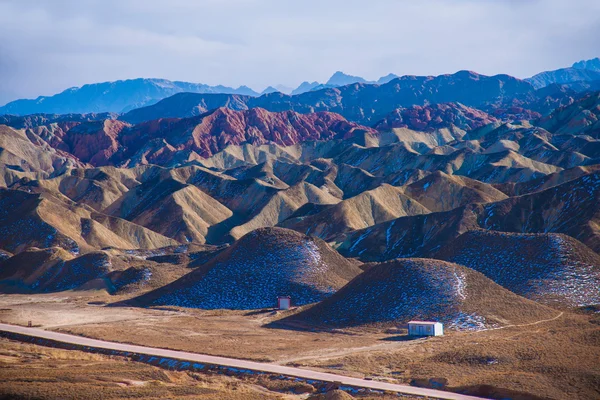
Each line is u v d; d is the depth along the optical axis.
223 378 125.25
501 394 110.69
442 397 110.12
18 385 108.94
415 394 111.44
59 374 117.62
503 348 134.88
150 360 138.25
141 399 105.81
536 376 116.25
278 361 137.12
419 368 128.00
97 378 116.69
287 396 113.44
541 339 140.50
